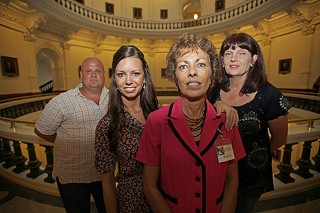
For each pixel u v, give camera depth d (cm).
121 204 136
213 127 107
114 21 1323
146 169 113
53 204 255
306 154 276
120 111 129
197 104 105
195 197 107
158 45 1577
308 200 251
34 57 986
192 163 103
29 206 252
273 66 1100
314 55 870
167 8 1516
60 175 175
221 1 1338
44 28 1044
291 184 259
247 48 129
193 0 1516
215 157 106
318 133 263
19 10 870
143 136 112
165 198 114
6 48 827
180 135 102
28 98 856
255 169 139
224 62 137
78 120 169
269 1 898
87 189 180
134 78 126
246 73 135
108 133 127
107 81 1475
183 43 101
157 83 1619
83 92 180
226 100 144
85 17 1102
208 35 1373
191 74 96
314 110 750
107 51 1460
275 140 143
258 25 1069
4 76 822
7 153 321
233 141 113
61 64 1185
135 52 128
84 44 1315
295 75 967
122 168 132
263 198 251
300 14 870
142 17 1505
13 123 306
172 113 106
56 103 167
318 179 269
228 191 115
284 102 128
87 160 173
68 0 1027
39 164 299
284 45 1026
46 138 176
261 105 131
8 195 271
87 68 173
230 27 1167
